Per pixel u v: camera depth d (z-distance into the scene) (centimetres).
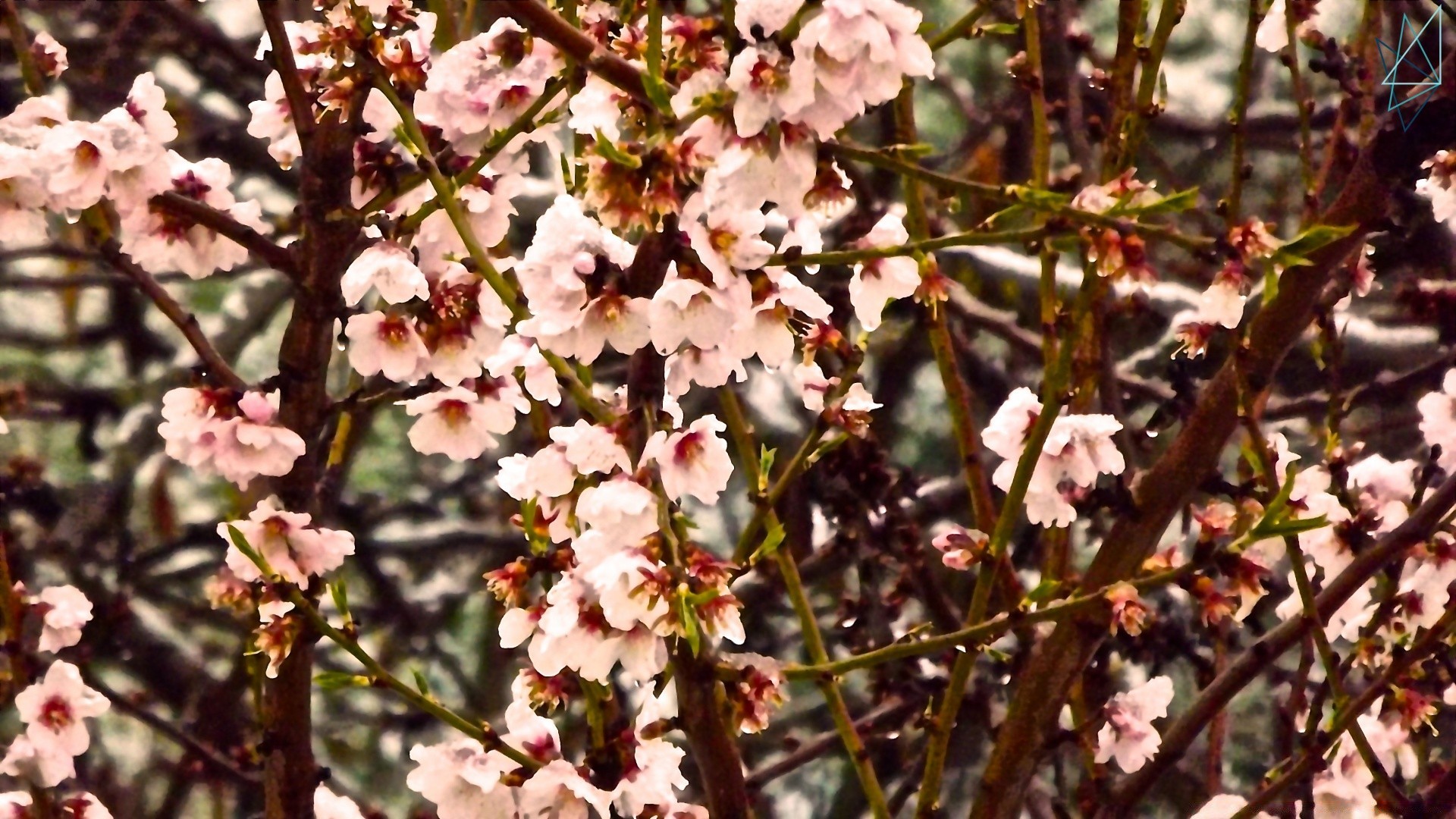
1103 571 259
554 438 240
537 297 237
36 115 247
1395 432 323
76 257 315
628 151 235
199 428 247
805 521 322
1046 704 259
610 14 250
